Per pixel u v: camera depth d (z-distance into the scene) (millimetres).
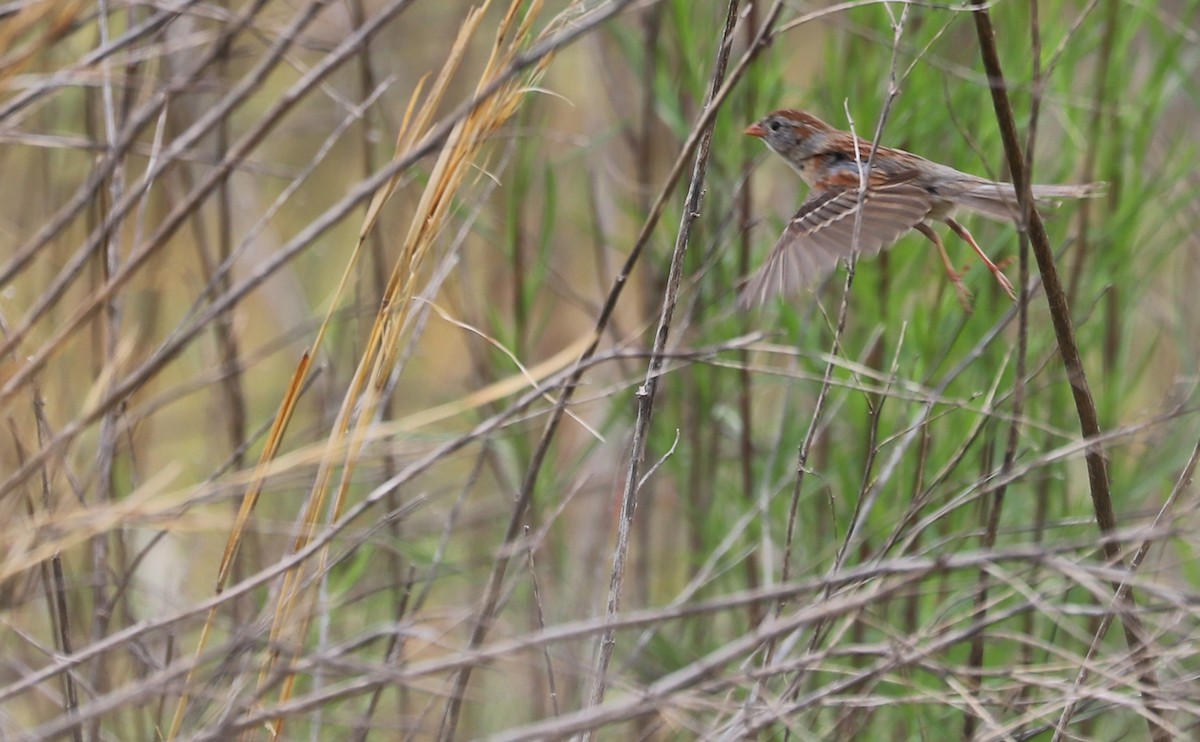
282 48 6805
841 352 7477
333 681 8992
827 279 11227
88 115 9695
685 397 11812
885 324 10484
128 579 8383
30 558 5953
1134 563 7281
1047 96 10414
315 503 7281
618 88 12914
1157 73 10859
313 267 17000
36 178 13180
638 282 13383
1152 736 7137
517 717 11289
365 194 6195
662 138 13172
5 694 5848
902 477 10039
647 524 11766
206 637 7285
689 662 10719
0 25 7125
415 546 10617
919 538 10148
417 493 12891
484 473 14156
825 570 10250
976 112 10781
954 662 9141
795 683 6988
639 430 7613
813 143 10039
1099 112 11086
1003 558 5410
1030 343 10531
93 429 11227
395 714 10219
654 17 11328
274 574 6191
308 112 16547
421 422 6199
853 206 8695
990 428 9430
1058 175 10977
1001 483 6805
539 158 15227
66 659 6617
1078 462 11438
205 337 12562
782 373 6578
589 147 10945
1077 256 10891
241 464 10328
